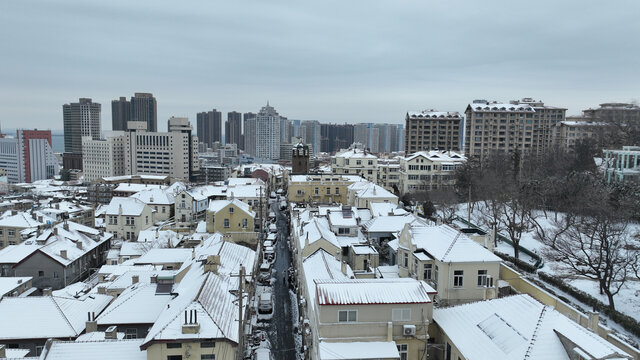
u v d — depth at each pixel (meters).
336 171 151.75
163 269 62.59
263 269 74.38
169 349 35.41
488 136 177.25
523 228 80.50
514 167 117.81
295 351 48.91
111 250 82.38
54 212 100.44
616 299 52.62
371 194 95.50
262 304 58.75
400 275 52.00
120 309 46.00
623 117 139.50
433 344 36.22
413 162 135.25
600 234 56.12
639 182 86.19
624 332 45.62
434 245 47.09
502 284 48.06
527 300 33.56
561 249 64.06
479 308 35.81
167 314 39.91
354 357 32.28
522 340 29.64
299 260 63.06
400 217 74.12
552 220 85.12
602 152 115.00
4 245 89.38
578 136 162.62
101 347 35.94
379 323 34.31
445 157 141.50
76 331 43.97
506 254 73.69
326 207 88.69
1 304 45.38
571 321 29.92
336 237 69.75
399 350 34.72
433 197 113.50
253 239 83.75
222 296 43.75
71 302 47.97
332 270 50.66
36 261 68.88
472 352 31.41
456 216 100.00
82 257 76.19
